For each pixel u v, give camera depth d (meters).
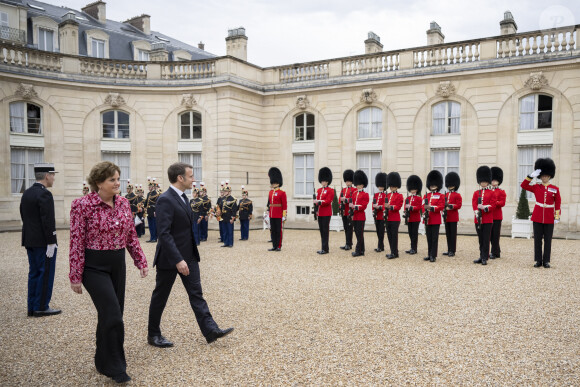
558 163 16.11
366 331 5.47
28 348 5.07
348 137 19.95
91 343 5.23
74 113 20.03
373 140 19.44
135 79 20.72
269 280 8.38
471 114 17.50
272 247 12.90
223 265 10.02
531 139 16.56
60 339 5.37
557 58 15.84
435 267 9.66
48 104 19.58
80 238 4.17
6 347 5.10
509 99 16.84
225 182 13.62
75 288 4.14
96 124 20.47
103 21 26.61
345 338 5.23
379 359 4.62
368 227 18.92
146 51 26.12
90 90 20.28
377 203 12.02
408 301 6.81
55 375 4.36
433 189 11.05
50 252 6.23
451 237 11.20
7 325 5.90
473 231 16.52
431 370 4.34
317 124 20.61
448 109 18.08
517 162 16.86
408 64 18.62
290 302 6.80
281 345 5.04
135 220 8.28
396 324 5.72
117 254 4.35
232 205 13.28
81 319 6.16
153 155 20.94
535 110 16.58
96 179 4.23
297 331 5.49
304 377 4.22
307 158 21.09
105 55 24.31
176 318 6.09
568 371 4.28
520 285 7.80
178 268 4.81
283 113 21.41
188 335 5.43
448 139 17.97
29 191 6.31
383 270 9.34
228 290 7.61
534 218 9.53
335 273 9.02
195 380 4.20
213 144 20.34
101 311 4.12
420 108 18.39
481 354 4.71
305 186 21.16
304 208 21.09
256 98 21.45
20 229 17.56
